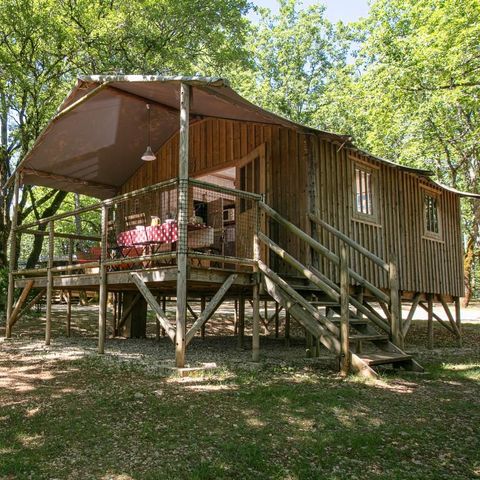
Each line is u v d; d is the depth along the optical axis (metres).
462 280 12.02
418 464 3.31
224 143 9.30
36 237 15.13
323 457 3.36
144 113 8.56
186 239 5.82
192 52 15.88
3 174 14.44
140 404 4.41
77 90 7.16
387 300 7.08
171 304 17.92
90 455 3.27
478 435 3.91
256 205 6.88
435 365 7.36
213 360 6.79
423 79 13.46
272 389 5.03
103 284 7.18
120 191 11.45
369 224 8.91
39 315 13.89
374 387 5.40
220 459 3.23
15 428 3.77
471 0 11.64
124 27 13.37
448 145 17.92
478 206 19.47
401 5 14.45
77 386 5.17
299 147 7.92
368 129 21.06
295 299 6.48
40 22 12.09
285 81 28.91
